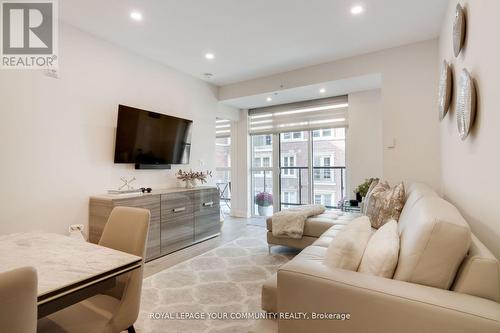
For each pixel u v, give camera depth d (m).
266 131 5.63
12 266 1.12
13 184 2.46
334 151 5.01
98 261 1.18
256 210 5.92
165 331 1.80
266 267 2.89
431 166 3.26
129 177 3.50
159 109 3.91
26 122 2.55
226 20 2.83
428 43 3.29
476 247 1.11
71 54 2.89
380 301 1.03
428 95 3.29
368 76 3.75
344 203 4.33
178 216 3.54
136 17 2.75
